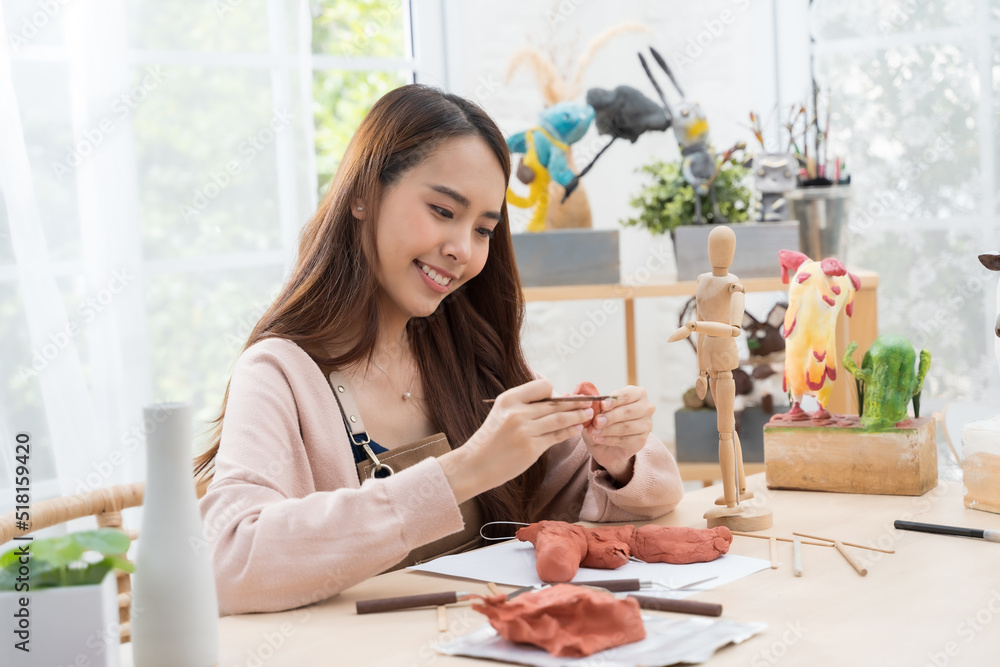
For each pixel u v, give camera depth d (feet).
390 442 4.33
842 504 4.00
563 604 2.53
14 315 6.09
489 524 4.17
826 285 4.15
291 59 7.39
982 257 3.84
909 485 4.05
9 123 6.04
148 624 2.46
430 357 4.51
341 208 4.09
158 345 6.98
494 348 4.75
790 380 4.29
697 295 3.71
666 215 7.30
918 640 2.52
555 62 8.90
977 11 8.05
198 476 4.41
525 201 7.20
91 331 6.59
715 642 2.48
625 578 3.08
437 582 3.21
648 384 9.53
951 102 8.23
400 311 4.36
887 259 8.63
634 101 7.27
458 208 4.01
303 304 4.12
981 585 2.95
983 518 3.69
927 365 4.17
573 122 7.06
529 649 2.50
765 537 3.54
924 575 3.05
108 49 6.60
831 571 3.13
